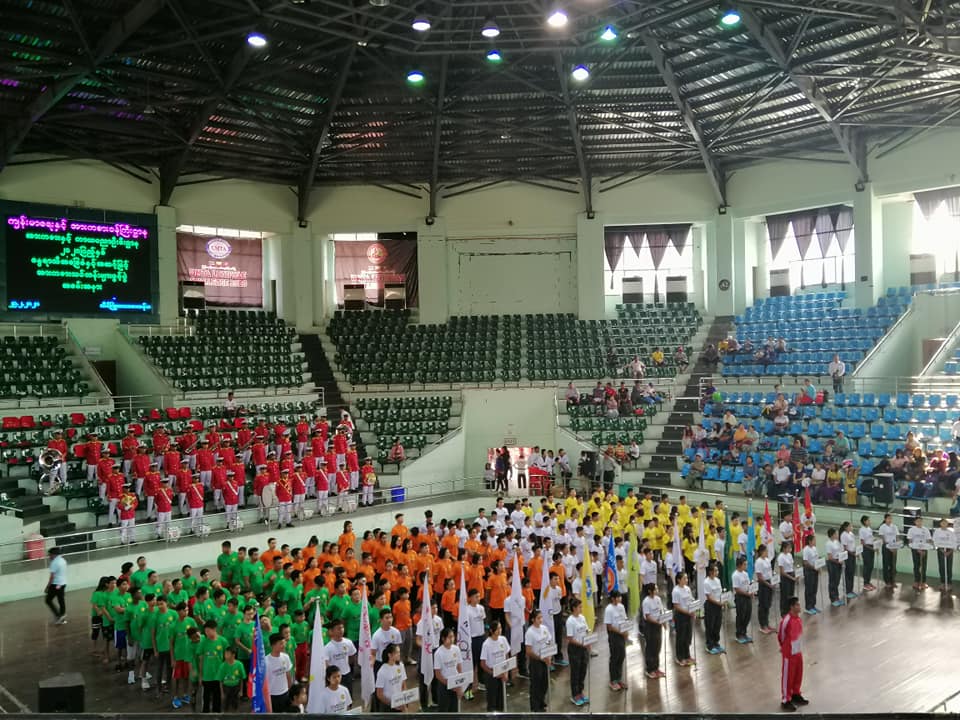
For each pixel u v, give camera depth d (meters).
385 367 40.66
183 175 38.75
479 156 40.72
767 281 44.09
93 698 15.02
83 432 29.69
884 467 27.17
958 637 17.52
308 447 31.77
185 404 34.25
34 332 34.41
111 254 36.38
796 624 14.12
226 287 43.03
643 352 41.81
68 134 33.12
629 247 45.75
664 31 30.39
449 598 16.67
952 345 34.16
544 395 38.84
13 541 22.38
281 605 15.39
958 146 35.16
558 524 22.91
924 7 25.91
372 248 45.31
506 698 15.12
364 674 13.38
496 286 44.38
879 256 38.31
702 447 33.62
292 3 25.47
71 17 24.47
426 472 35.12
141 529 25.59
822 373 35.91
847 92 33.19
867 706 13.96
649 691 15.16
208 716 3.82
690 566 21.20
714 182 41.41
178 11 25.03
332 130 37.22
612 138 39.38
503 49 29.56
